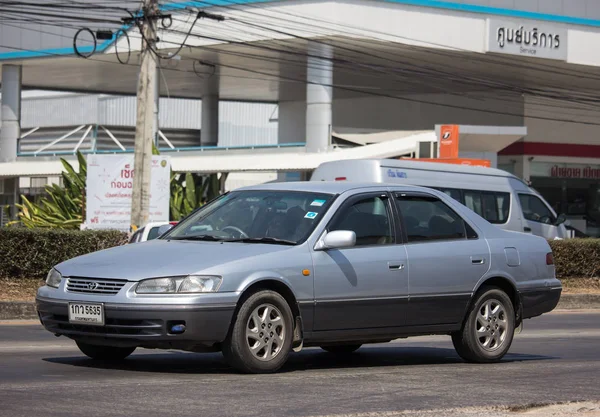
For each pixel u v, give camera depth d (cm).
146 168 3403
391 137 6353
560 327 2483
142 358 1534
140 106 3412
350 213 1424
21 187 7812
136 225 3394
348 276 1375
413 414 1059
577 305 3284
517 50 6347
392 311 1424
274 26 6094
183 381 1248
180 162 6388
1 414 1003
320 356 1672
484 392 1227
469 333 1526
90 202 3641
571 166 7925
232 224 1427
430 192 1542
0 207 7406
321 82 6375
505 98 7650
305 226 1383
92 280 1276
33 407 1043
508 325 1573
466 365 1534
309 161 5794
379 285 1407
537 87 7681
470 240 1545
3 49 7244
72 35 6900
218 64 7025
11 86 7444
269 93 8731
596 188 8062
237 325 1274
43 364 1425
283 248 1338
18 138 7506
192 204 4712
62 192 4572
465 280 1509
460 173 3341
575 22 6569
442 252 1488
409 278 1441
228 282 1259
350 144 6456
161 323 1230
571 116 7875
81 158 4569
